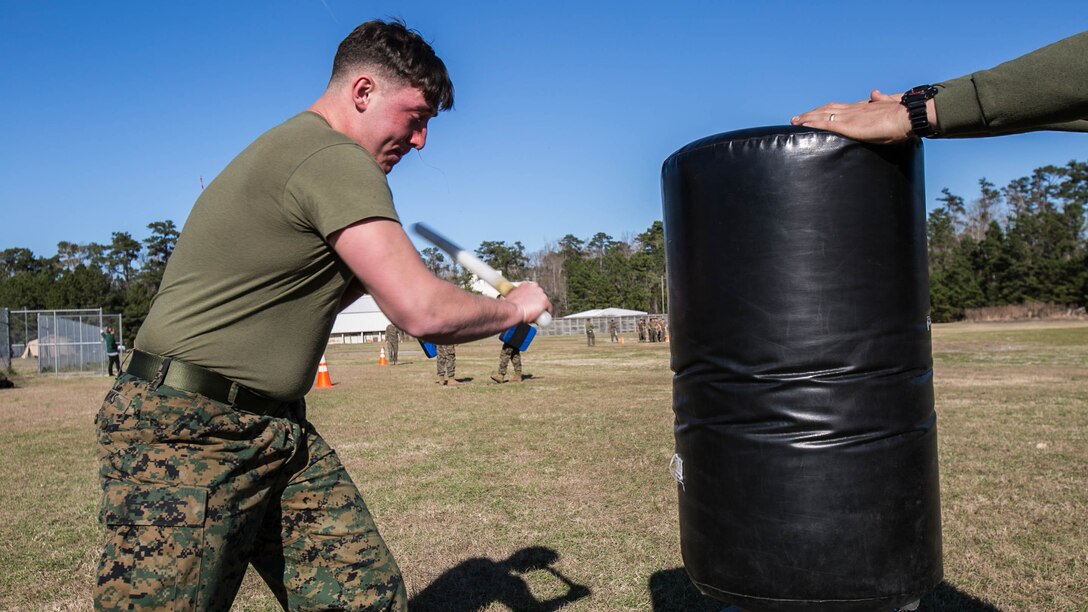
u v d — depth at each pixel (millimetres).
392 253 1714
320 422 9672
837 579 2039
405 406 11414
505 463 6605
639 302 85812
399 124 2027
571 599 3510
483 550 4234
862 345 2025
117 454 1840
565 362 22781
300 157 1781
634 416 9445
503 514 4938
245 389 1905
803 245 2021
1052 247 67438
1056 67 1652
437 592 3646
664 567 3877
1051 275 59781
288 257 1833
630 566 3906
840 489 2027
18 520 5160
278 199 1783
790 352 2039
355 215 1709
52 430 10016
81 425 10586
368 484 5914
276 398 1967
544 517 4832
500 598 3547
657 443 7359
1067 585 3463
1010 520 4422
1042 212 72625
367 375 19141
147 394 1833
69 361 25594
